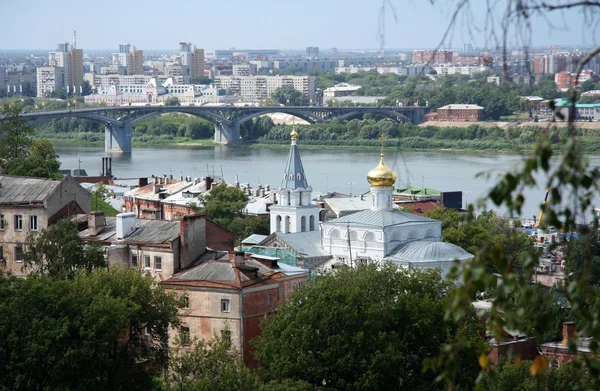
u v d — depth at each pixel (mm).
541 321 29297
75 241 140250
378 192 199250
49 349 107188
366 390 110812
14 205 158000
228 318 127688
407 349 119688
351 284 127500
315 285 124812
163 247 141125
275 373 112875
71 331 109875
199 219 143500
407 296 121188
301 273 139000
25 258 141750
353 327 114562
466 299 28625
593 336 30578
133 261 144000
